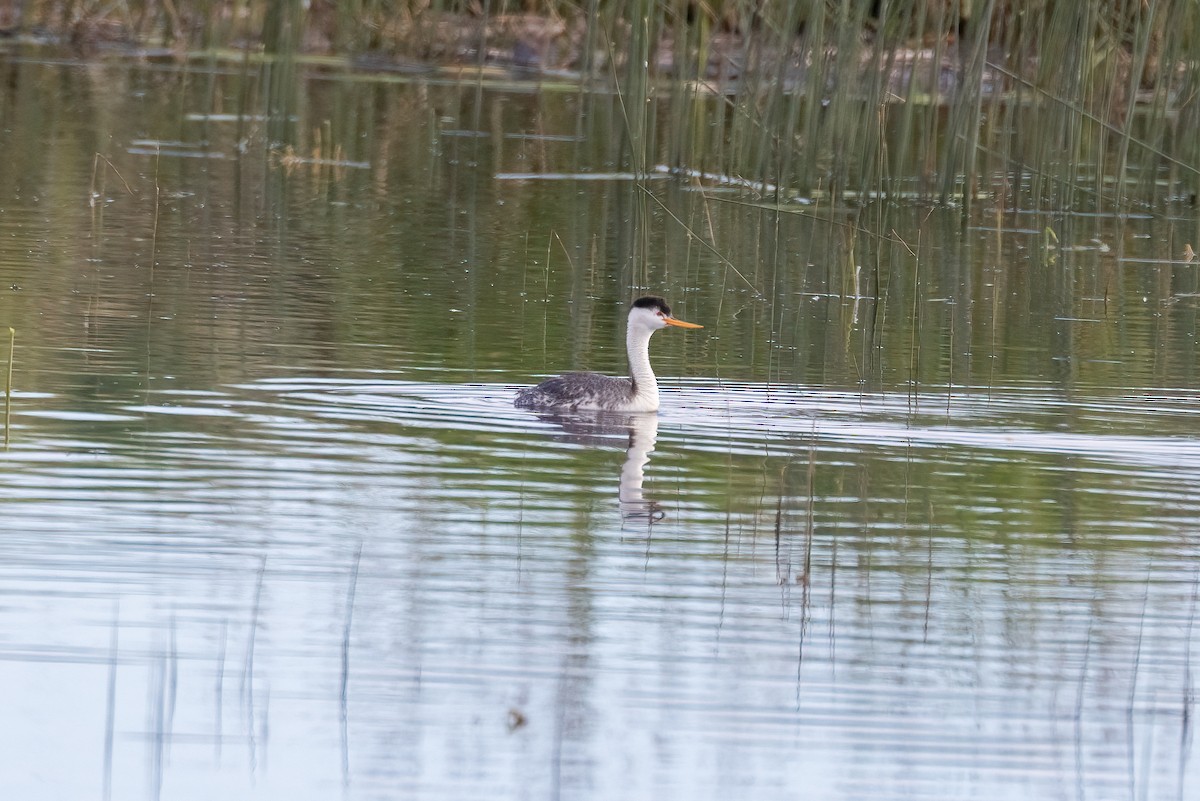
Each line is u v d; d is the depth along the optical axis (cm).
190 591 1152
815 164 3056
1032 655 1109
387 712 996
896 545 1305
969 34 2970
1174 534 1339
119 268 2270
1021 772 954
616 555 1259
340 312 2083
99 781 914
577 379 1670
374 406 1653
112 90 3919
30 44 4488
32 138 3309
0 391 1619
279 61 3631
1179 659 1109
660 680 1052
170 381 1698
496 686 1034
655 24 3503
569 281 2378
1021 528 1350
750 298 2320
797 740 980
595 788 920
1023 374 1894
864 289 2422
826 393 1784
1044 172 3136
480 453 1510
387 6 4516
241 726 976
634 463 1498
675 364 1909
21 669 1031
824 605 1179
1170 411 1731
